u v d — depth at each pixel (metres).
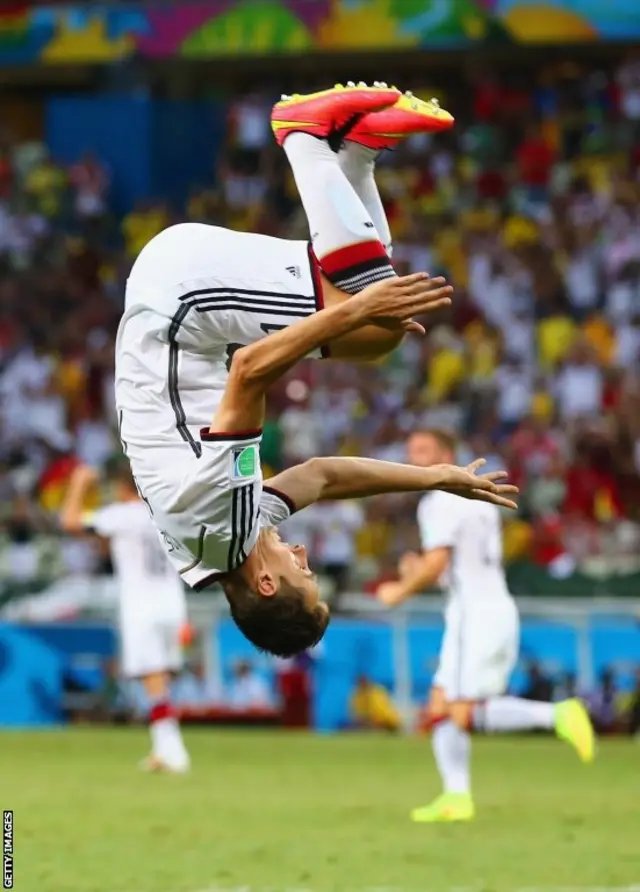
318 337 8.01
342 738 24.02
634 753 22.17
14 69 40.00
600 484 29.78
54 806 16.11
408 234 37.16
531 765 20.67
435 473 9.11
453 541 15.86
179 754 19.41
